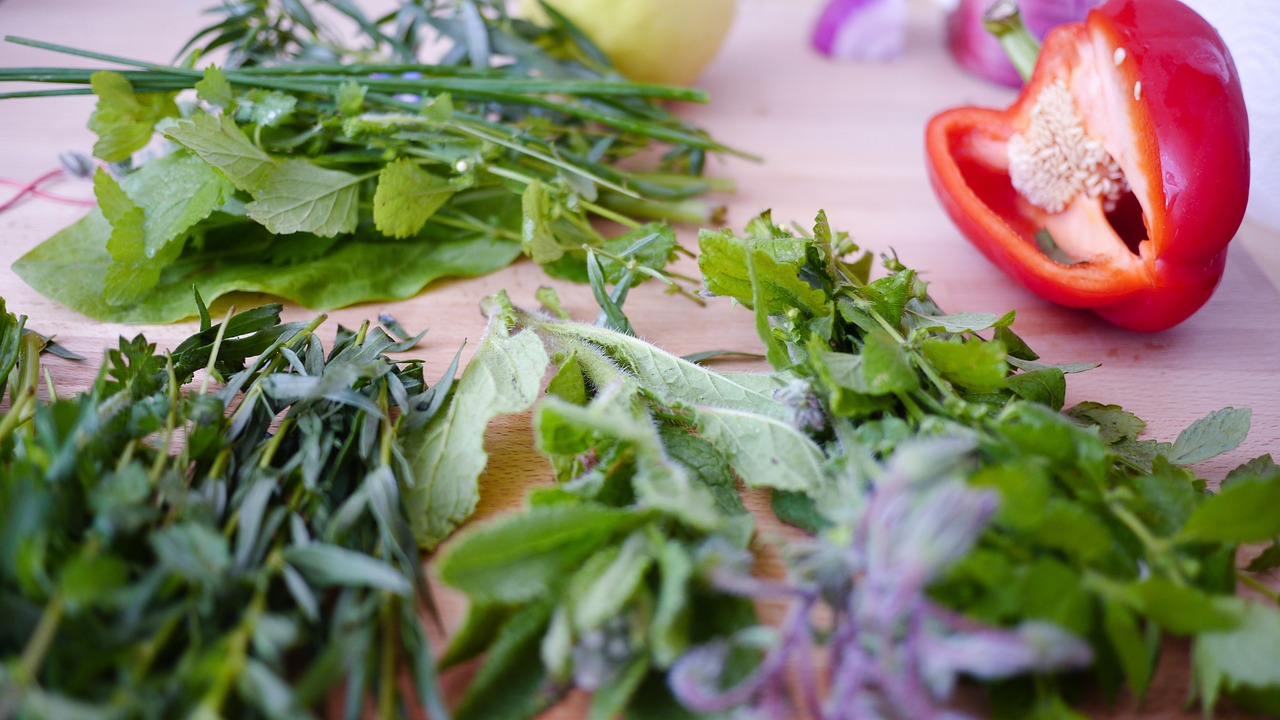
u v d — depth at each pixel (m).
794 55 0.48
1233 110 0.32
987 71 0.46
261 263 0.36
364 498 0.28
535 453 0.32
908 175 0.41
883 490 0.25
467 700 0.26
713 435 0.30
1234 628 0.26
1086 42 0.34
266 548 0.28
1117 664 0.26
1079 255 0.36
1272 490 0.26
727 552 0.27
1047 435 0.27
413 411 0.31
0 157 0.39
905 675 0.24
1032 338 0.35
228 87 0.34
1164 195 0.32
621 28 0.41
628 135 0.40
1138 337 0.35
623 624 0.26
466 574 0.26
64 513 0.27
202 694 0.25
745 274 0.31
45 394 0.32
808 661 0.25
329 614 0.27
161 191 0.34
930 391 0.30
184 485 0.28
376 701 0.27
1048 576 0.26
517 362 0.31
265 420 0.30
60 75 0.34
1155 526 0.27
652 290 0.36
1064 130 0.35
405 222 0.35
